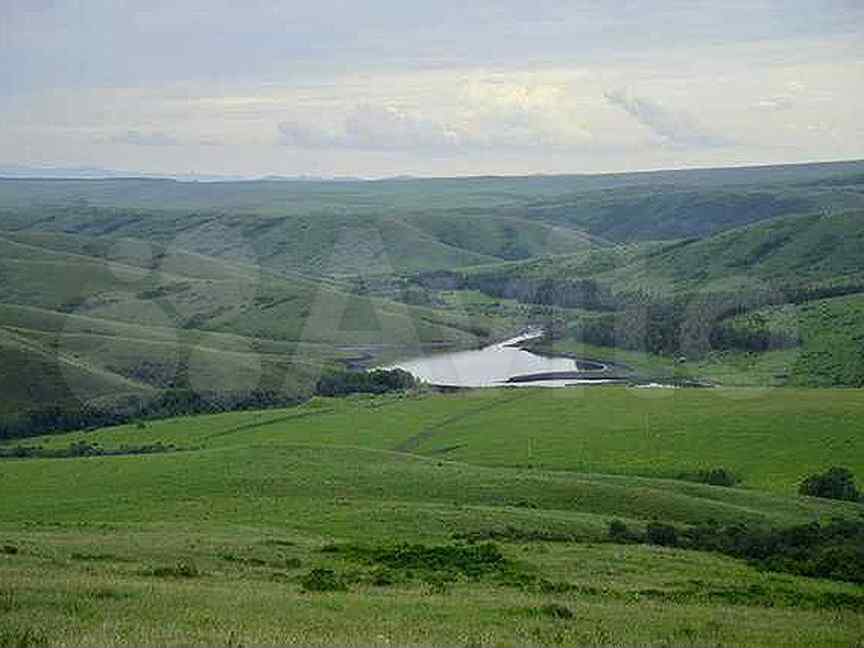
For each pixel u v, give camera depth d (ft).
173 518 203.21
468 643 79.71
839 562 168.96
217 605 94.43
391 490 241.55
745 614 112.37
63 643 71.97
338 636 80.84
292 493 237.04
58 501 239.30
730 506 239.09
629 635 90.99
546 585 127.54
